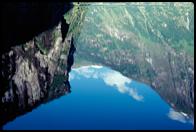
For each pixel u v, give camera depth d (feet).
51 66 361.92
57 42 361.30
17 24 273.95
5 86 272.31
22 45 296.10
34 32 307.58
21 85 299.99
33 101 328.49
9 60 274.57
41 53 330.54
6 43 266.57
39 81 335.26
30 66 312.71
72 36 427.33
